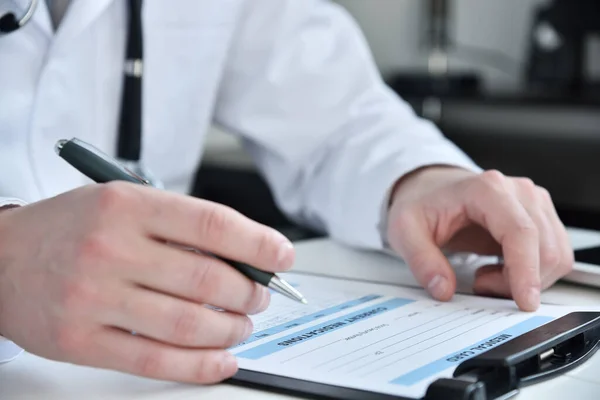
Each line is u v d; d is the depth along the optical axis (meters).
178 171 0.94
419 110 1.93
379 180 0.77
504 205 0.60
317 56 0.96
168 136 0.91
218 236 0.41
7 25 0.68
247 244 0.42
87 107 0.79
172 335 0.41
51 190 0.74
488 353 0.42
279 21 0.96
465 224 0.65
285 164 0.95
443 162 0.75
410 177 0.75
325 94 0.94
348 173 0.85
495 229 0.60
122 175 0.46
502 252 0.61
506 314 0.53
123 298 0.41
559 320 0.49
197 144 0.94
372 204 0.76
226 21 0.93
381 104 0.95
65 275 0.41
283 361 0.45
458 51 2.33
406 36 2.37
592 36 2.06
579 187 1.73
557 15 2.07
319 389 0.41
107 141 0.82
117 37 0.82
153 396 0.42
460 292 0.60
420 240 0.62
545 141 1.78
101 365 0.42
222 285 0.42
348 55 0.98
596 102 1.72
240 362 0.45
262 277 0.43
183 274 0.41
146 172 0.83
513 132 1.83
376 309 0.55
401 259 0.73
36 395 0.42
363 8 2.44
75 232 0.41
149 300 0.41
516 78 2.27
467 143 1.88
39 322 0.42
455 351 0.45
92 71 0.80
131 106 0.82
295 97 0.94
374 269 0.70
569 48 2.07
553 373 0.43
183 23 0.90
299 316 0.53
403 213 0.65
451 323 0.51
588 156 1.72
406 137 0.85
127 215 0.41
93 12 0.75
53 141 0.75
